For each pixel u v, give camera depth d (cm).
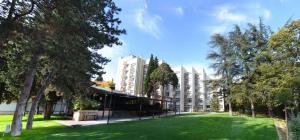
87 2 1385
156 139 1266
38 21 1308
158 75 4556
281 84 1559
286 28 1592
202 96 8244
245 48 3088
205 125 1959
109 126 1902
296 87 1562
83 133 1459
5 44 1328
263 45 2945
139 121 2409
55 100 2684
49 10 1309
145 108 3522
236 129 1714
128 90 8325
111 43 1703
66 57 1342
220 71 3441
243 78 3145
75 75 1653
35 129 1677
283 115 2986
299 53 1533
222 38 3509
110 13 1702
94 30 1524
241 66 3189
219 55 3509
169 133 1485
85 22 1398
